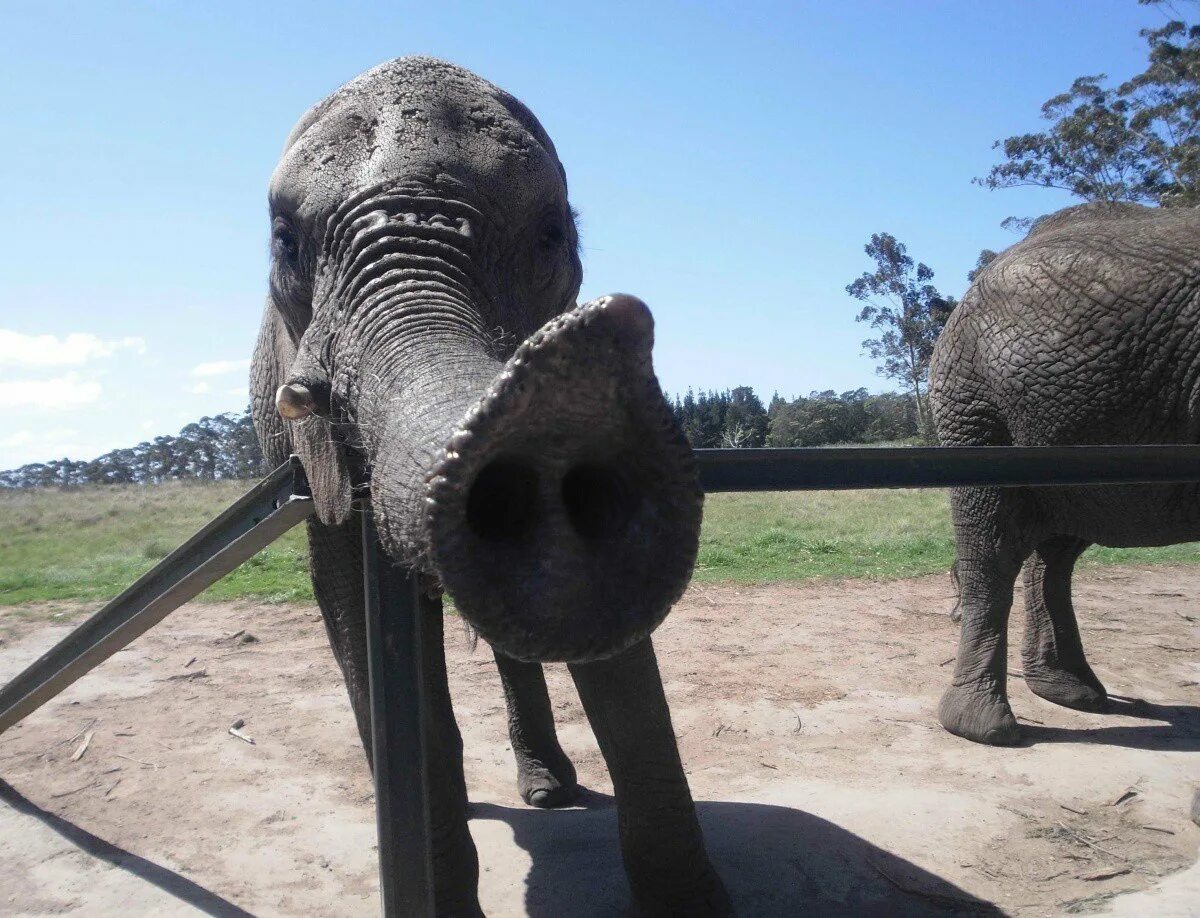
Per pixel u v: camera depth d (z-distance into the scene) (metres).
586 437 1.48
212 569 2.64
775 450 2.25
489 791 4.80
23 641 8.30
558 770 4.67
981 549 5.33
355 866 3.93
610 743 3.14
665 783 3.14
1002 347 5.19
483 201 2.61
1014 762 4.91
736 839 3.98
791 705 5.94
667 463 1.48
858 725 5.56
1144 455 2.64
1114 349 4.81
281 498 2.29
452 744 3.27
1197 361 4.61
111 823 4.41
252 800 4.62
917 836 4.02
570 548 1.52
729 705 5.95
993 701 5.25
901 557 11.58
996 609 5.36
